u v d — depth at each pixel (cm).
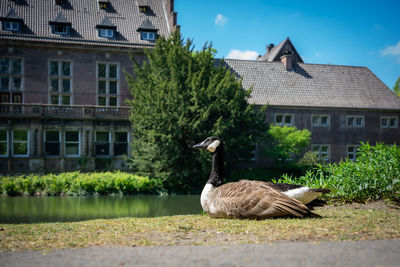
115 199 1984
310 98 3728
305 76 3953
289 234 431
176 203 1781
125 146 3002
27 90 2959
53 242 429
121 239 441
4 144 2814
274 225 495
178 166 2495
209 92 2456
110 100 3172
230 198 584
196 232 489
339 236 421
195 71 2612
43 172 2731
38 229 559
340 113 3769
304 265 295
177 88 2453
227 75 2567
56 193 2189
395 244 377
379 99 3953
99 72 3125
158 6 3622
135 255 343
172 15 3391
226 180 2805
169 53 2575
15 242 434
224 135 2442
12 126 2723
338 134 3747
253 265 297
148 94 2445
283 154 3119
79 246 400
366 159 916
